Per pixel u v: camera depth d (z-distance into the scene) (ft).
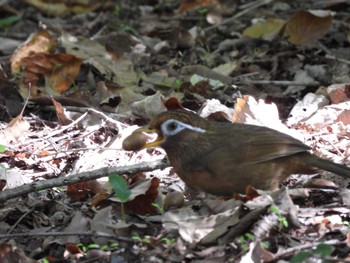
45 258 29.53
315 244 27.89
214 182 31.30
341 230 29.43
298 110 42.39
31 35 54.13
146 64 52.13
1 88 45.85
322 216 30.73
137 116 42.52
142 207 32.30
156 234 30.53
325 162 31.58
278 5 60.80
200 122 31.55
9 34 59.52
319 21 51.93
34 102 45.03
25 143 39.27
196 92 45.70
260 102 39.88
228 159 30.83
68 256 29.50
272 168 31.32
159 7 64.23
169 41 54.70
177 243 28.43
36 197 34.68
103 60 49.83
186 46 54.29
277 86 46.93
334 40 53.26
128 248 28.68
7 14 65.05
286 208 29.12
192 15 61.87
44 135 40.68
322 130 39.73
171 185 34.83
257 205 28.94
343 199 31.60
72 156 38.45
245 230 28.81
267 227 28.50
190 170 31.42
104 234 29.22
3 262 29.09
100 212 31.17
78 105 44.50
